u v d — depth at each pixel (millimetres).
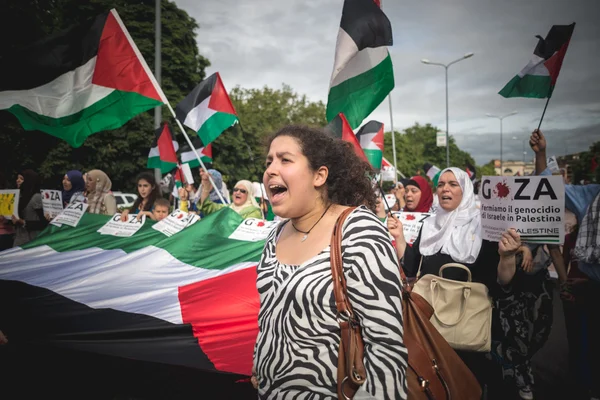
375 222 1462
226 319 3078
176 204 11328
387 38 3578
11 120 14734
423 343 1652
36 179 6824
